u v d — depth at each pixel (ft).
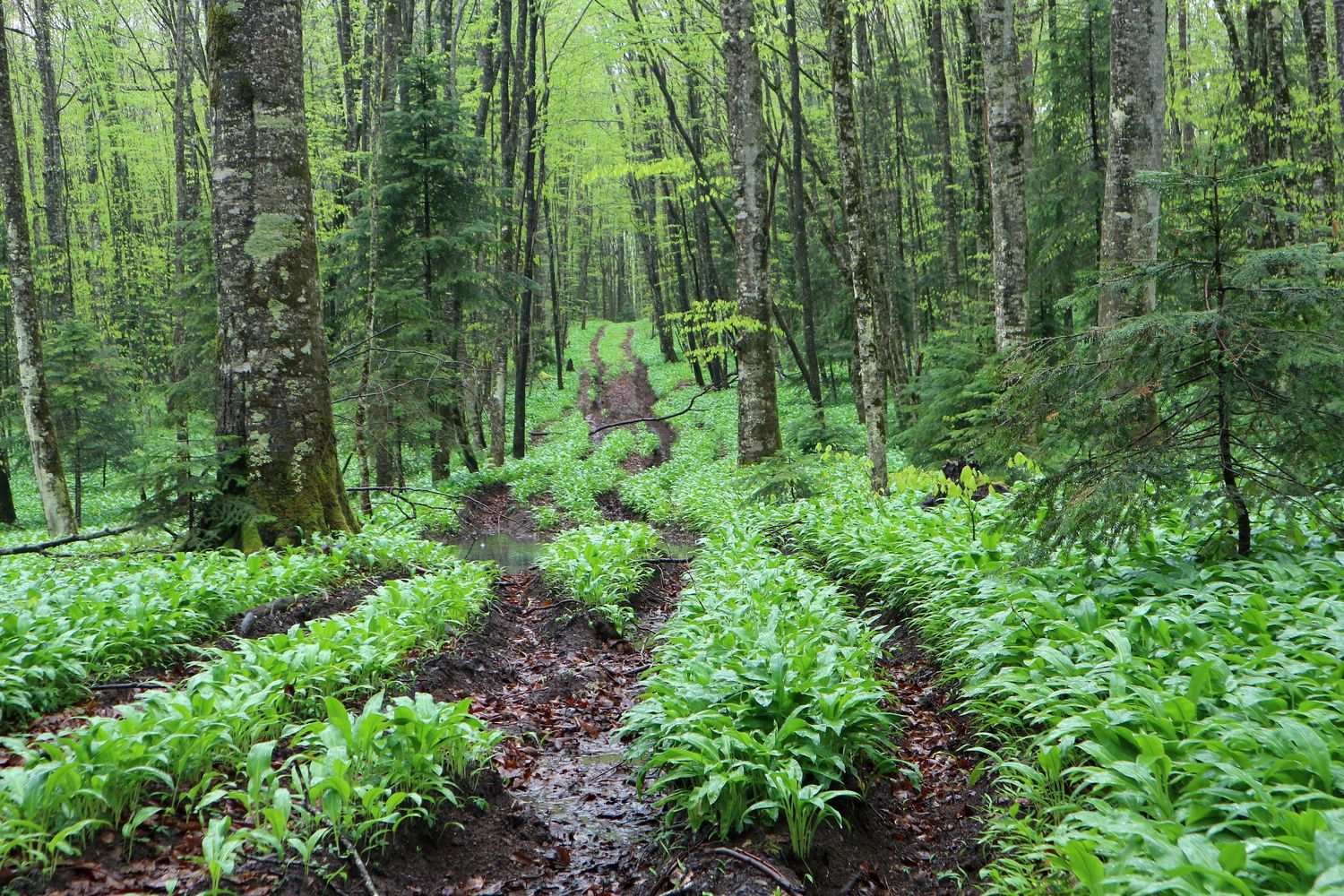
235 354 34.01
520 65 79.41
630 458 97.14
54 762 13.82
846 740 16.49
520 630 31.17
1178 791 12.10
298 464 34.32
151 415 75.20
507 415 128.67
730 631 20.65
